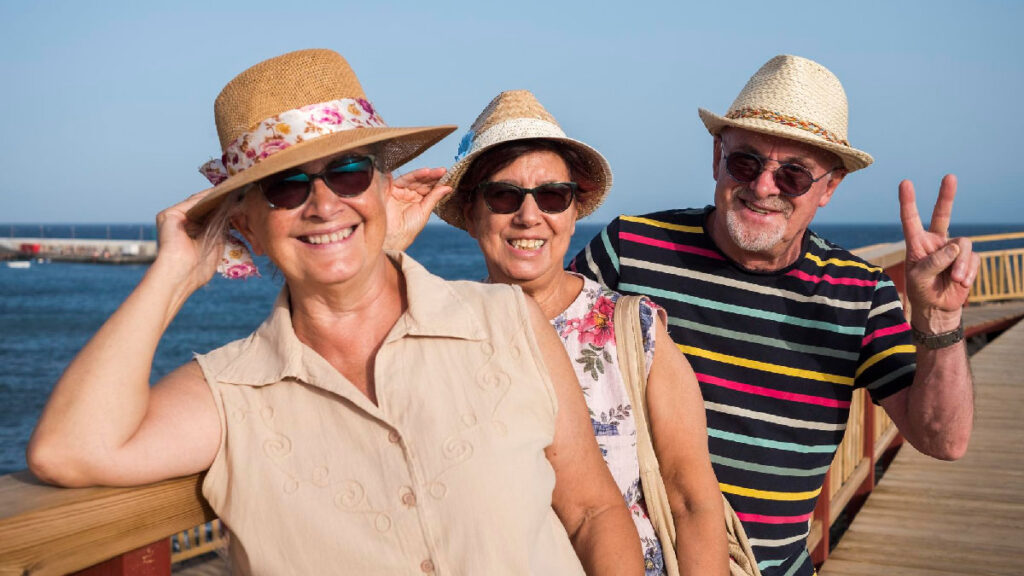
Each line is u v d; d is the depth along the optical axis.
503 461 1.50
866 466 4.86
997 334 14.00
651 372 2.10
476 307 1.64
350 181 1.48
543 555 1.54
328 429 1.51
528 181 2.20
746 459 2.62
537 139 2.21
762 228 2.49
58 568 1.24
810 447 2.63
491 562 1.45
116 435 1.33
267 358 1.55
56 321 51.28
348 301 1.56
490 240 2.27
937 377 2.40
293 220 1.48
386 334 1.59
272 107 1.51
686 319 2.66
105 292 70.25
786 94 2.52
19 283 78.62
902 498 5.04
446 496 1.47
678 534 2.05
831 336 2.59
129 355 1.38
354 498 1.48
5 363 36.53
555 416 1.61
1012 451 5.95
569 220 2.25
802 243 2.67
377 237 1.56
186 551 5.82
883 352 2.56
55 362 36.75
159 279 1.46
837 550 4.29
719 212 2.61
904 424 2.56
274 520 1.47
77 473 1.30
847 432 4.55
